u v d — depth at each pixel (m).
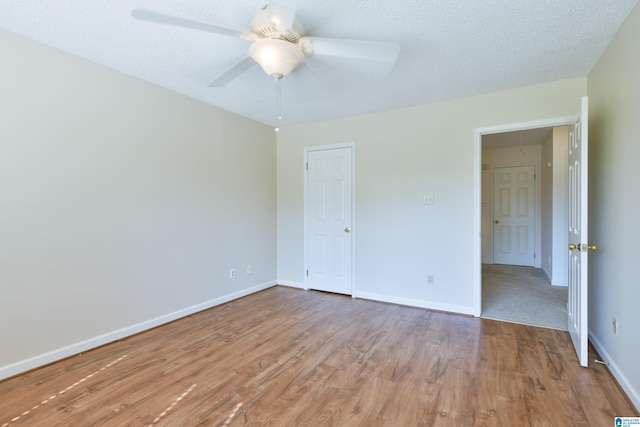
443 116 3.35
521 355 2.36
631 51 1.85
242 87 2.95
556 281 4.48
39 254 2.19
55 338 2.28
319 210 4.18
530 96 2.95
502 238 6.07
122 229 2.68
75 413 1.72
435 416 1.69
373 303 3.67
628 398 1.82
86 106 2.43
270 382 2.02
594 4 1.77
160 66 2.54
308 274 4.29
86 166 2.44
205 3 1.76
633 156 1.83
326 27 1.97
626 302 1.90
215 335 2.76
